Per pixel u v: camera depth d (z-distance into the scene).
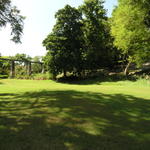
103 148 3.25
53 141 3.50
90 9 34.25
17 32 12.52
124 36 21.41
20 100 7.88
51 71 30.84
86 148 3.23
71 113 5.50
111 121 4.82
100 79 28.09
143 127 4.42
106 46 35.09
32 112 5.67
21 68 46.66
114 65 38.50
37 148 3.21
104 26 35.62
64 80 31.53
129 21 20.45
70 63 30.33
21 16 12.55
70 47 31.19
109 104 7.04
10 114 5.47
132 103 7.44
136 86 18.86
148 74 25.08
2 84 19.92
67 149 3.19
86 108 6.19
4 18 11.79
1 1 11.15
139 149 3.26
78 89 12.96
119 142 3.52
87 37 33.75
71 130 4.09
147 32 20.89
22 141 3.50
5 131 4.02
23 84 20.84
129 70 32.47
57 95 9.06
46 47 31.08
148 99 8.76
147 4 19.48
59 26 30.97
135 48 23.50
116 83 22.84
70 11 31.64
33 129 4.14
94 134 3.88
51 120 4.82
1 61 41.25
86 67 32.91
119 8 22.27
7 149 3.18
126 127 4.39
